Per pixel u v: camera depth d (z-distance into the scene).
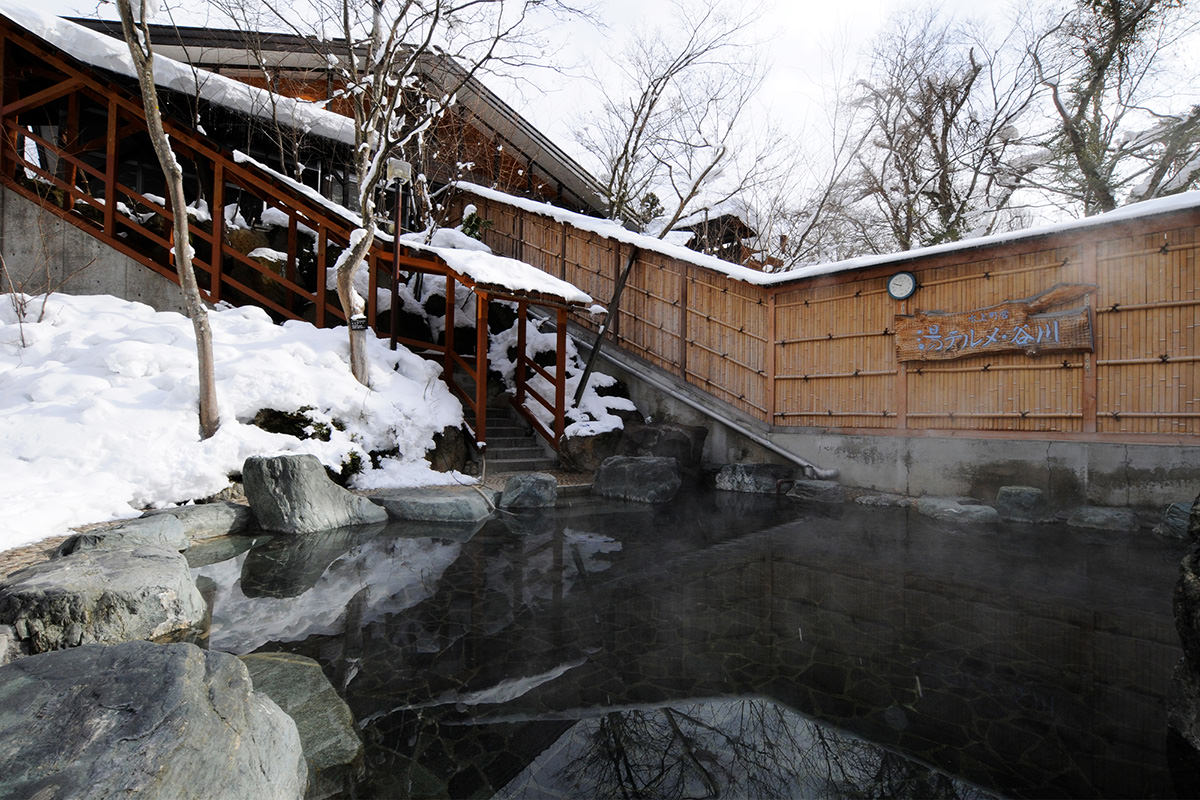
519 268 10.79
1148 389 6.82
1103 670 3.27
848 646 3.62
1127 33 12.86
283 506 6.45
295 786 2.12
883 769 2.37
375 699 2.91
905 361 8.72
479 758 2.44
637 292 12.77
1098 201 13.88
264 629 3.76
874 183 18.03
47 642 3.11
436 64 11.34
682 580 4.97
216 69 14.03
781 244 20.34
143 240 10.82
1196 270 6.54
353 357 9.14
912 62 16.98
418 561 5.47
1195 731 2.52
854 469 9.27
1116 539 6.37
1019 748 2.52
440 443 9.48
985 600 4.45
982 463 8.02
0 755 1.43
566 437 10.79
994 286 7.97
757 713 2.83
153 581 3.62
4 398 6.96
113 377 7.51
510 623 3.97
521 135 17.02
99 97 9.83
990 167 16.09
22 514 5.18
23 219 9.42
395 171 9.63
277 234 12.60
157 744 1.55
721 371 11.23
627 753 2.49
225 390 7.69
